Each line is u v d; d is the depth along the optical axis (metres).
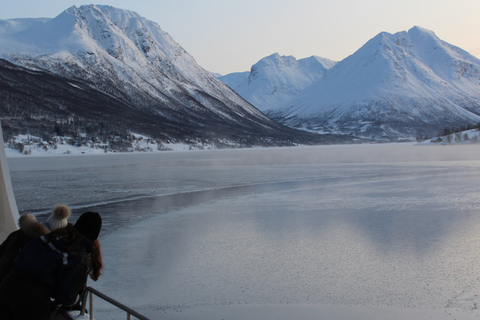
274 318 9.35
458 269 12.38
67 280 4.06
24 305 3.98
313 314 9.54
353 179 38.66
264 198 27.44
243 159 86.62
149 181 40.78
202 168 59.53
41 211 24.17
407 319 9.25
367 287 11.16
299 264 13.12
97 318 9.33
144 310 9.90
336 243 15.52
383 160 69.00
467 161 60.72
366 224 18.64
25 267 3.99
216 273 12.41
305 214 21.38
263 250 14.77
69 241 4.07
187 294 10.86
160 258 13.99
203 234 17.34
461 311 9.65
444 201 24.45
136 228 18.75
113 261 13.71
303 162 69.94
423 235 16.42
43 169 62.53
